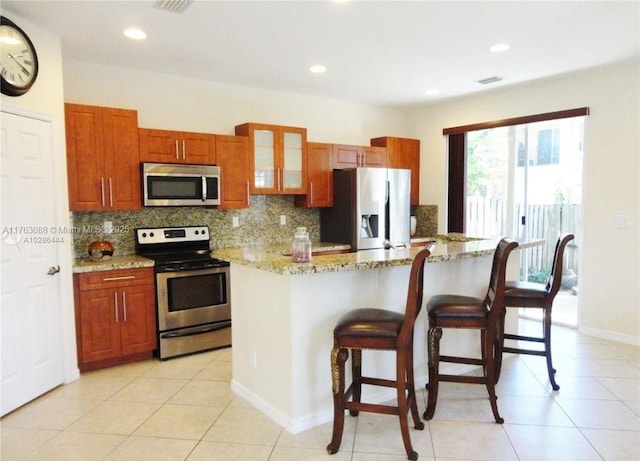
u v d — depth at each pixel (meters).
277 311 2.69
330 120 5.60
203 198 4.23
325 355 2.73
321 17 3.02
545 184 4.98
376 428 2.65
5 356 2.83
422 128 6.08
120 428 2.68
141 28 3.19
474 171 5.62
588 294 4.46
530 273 5.19
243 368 3.10
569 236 3.08
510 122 5.04
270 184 4.75
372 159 5.55
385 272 2.98
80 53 3.74
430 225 6.02
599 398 3.03
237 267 3.10
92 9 2.85
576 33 3.33
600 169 4.33
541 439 2.51
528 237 5.13
